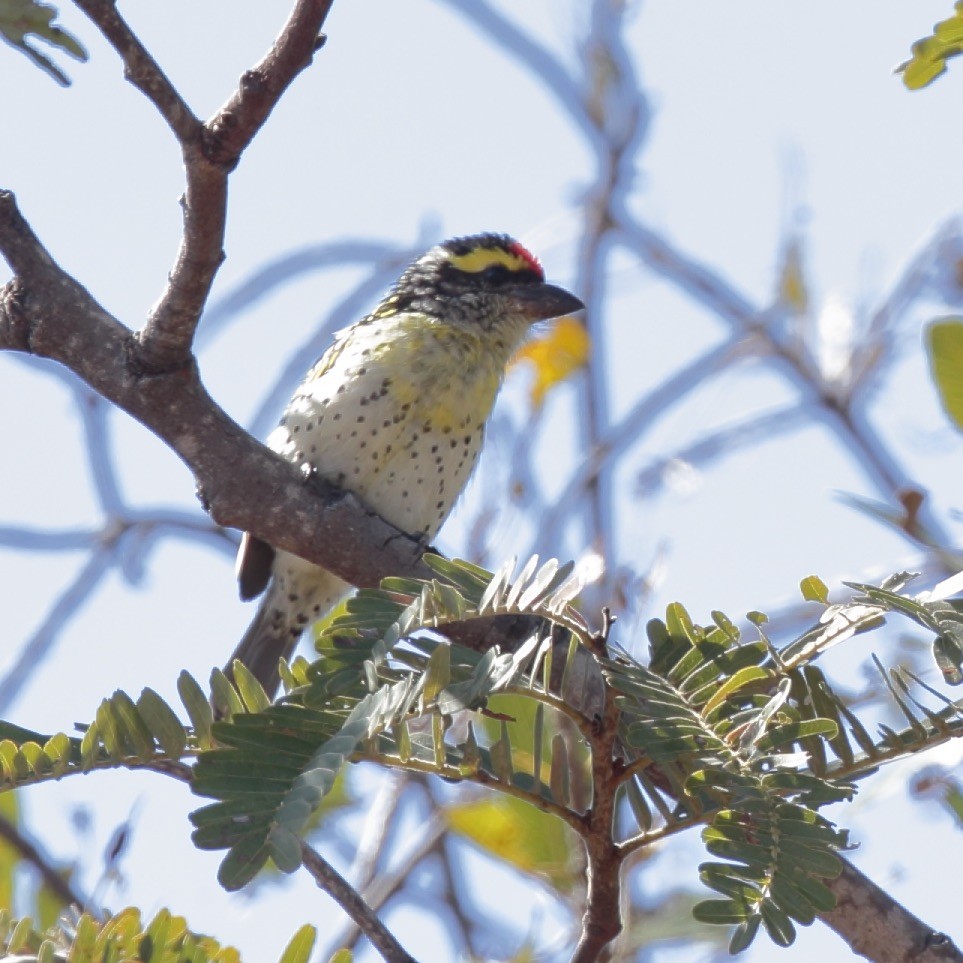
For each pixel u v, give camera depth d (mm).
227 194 6668
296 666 5621
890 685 5059
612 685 4832
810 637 5152
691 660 5156
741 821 4605
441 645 4531
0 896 8648
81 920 5000
